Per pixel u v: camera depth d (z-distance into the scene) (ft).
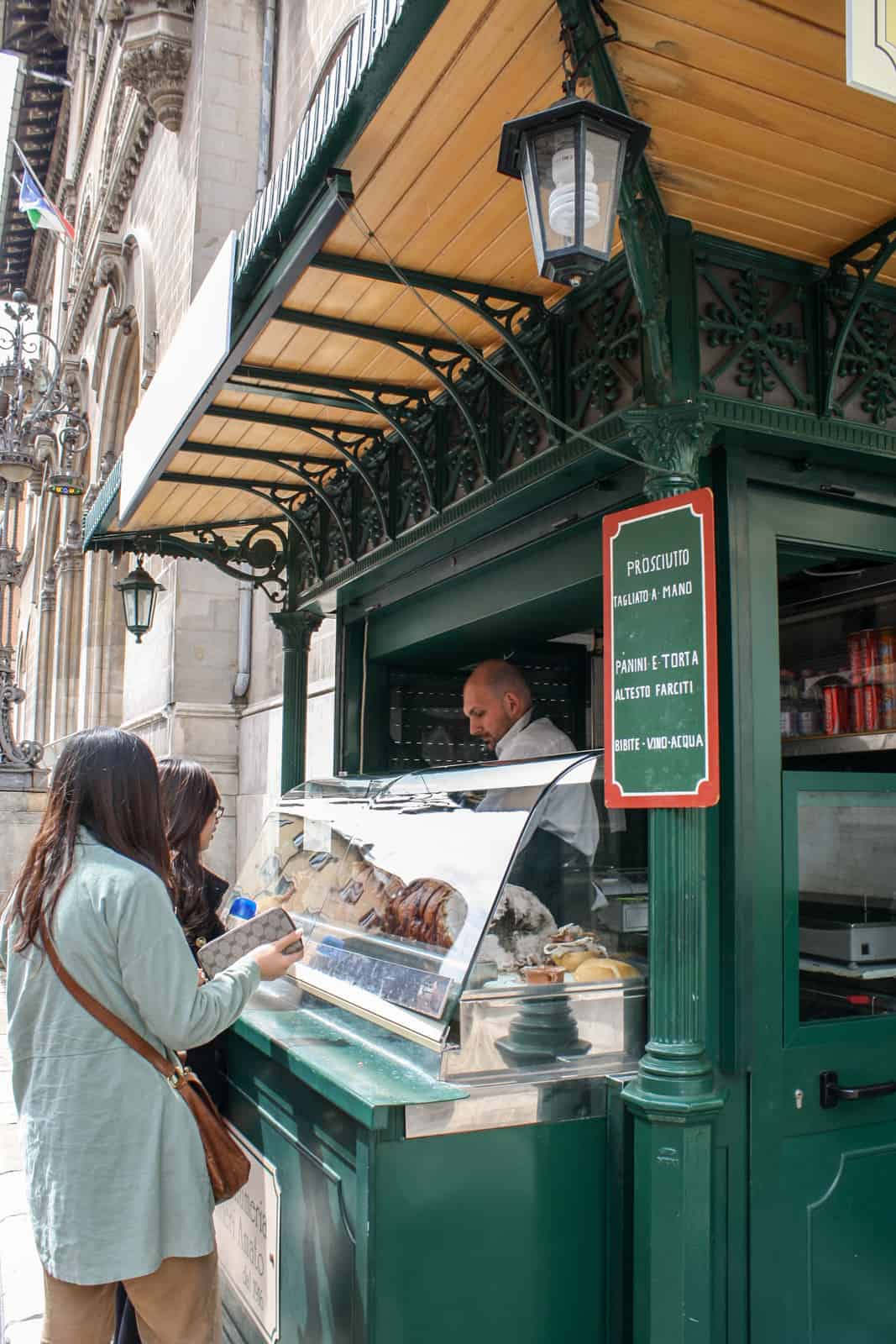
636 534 7.98
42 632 77.00
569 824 8.53
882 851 9.07
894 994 9.00
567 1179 7.69
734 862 7.98
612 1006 8.16
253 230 8.80
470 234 8.44
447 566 12.73
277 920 8.18
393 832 9.98
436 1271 7.16
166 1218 6.81
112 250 44.70
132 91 40.04
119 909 6.82
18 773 37.68
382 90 6.63
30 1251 13.30
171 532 17.46
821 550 9.16
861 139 6.99
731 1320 7.73
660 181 7.43
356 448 14.10
